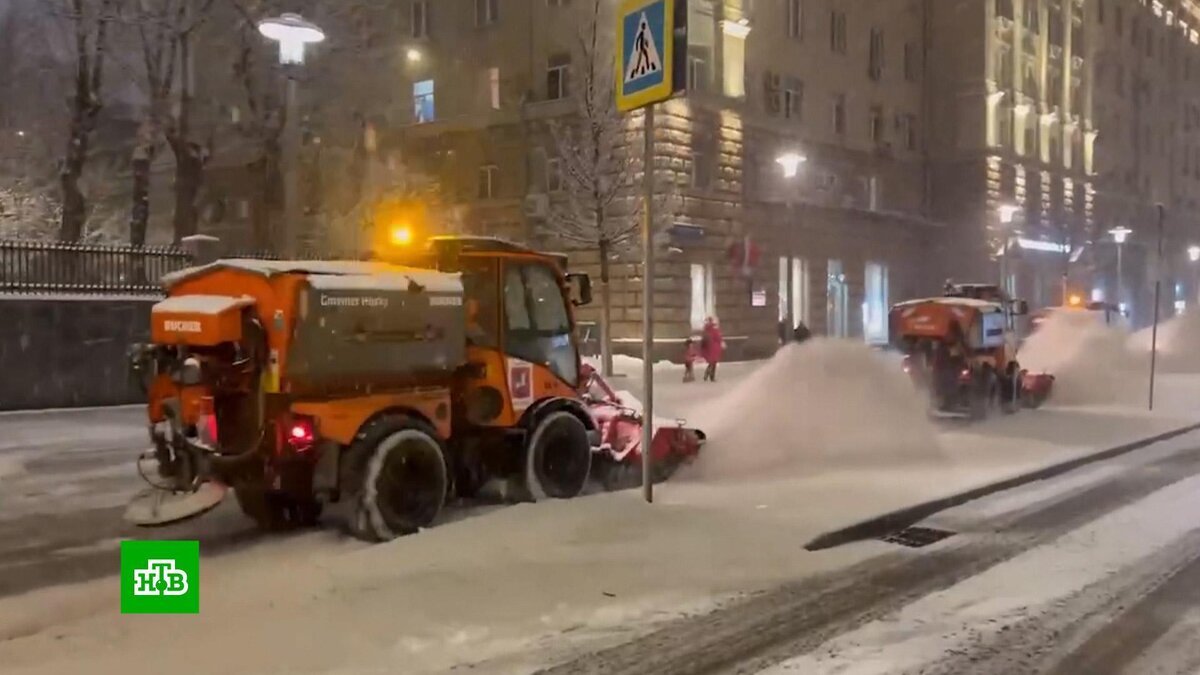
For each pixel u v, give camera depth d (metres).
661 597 6.62
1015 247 50.44
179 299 8.02
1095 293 58.44
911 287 47.56
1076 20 58.00
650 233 9.15
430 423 8.45
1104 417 17.73
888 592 6.93
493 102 36.12
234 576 7.08
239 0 29.55
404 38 38.16
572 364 9.84
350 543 8.03
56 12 28.39
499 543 7.67
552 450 9.41
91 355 19.39
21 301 18.47
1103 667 5.55
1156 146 69.25
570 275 10.05
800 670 5.42
